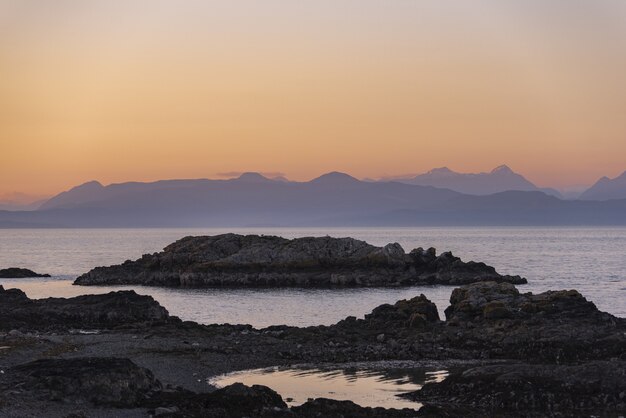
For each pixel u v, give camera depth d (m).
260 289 139.75
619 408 46.19
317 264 153.38
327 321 96.00
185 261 157.62
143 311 88.62
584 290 131.50
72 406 43.62
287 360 62.97
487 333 68.94
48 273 183.62
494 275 149.62
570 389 47.50
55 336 71.06
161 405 44.28
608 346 62.78
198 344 68.12
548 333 66.44
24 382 45.81
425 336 69.81
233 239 164.00
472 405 47.69
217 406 43.94
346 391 52.41
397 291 133.50
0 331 78.75
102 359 48.78
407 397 50.41
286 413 42.91
